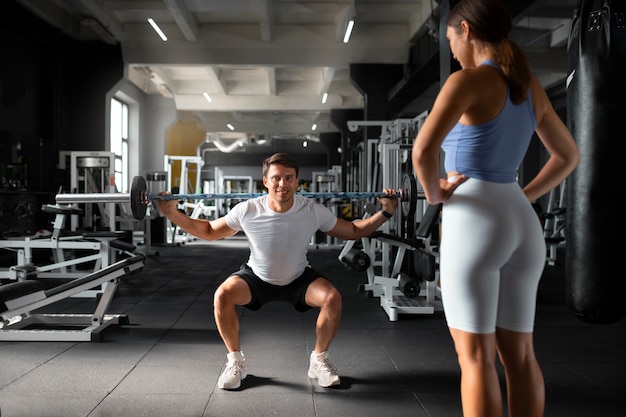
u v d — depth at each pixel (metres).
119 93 8.69
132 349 2.32
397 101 7.84
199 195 1.79
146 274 4.85
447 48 4.12
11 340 2.44
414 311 3.04
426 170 0.98
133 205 1.69
